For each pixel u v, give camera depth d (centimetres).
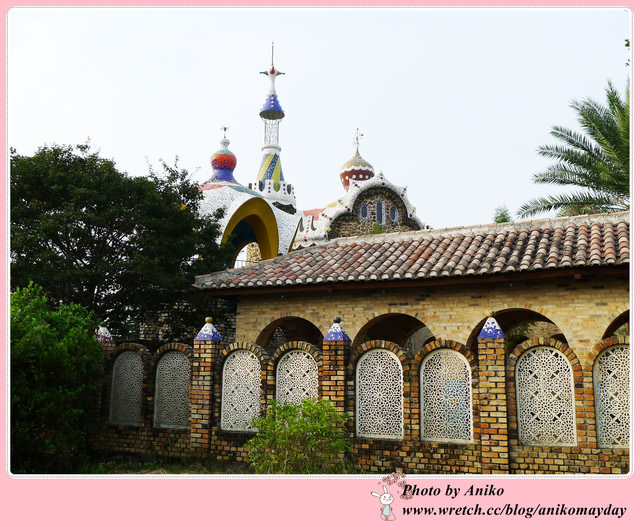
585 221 1274
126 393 1245
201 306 1622
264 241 2359
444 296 1257
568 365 911
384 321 1522
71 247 1448
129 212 1462
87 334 1053
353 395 1027
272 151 3788
